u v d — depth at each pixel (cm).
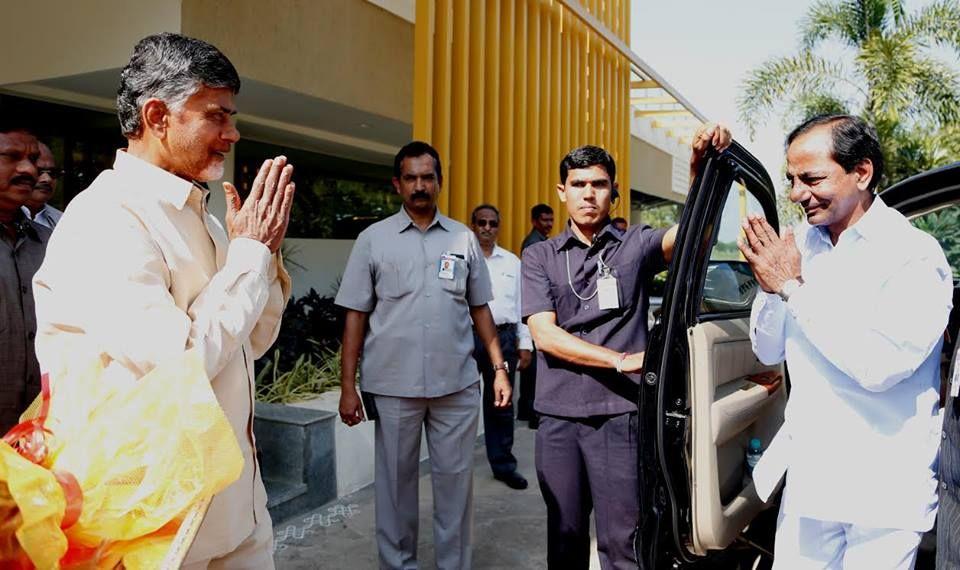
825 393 194
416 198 294
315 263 795
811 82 1234
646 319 255
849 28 1216
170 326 139
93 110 595
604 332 248
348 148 779
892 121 1167
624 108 834
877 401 187
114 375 140
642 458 208
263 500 177
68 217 147
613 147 801
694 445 210
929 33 1176
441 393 290
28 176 226
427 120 468
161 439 126
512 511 397
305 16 498
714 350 222
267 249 159
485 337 319
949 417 175
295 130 677
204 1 423
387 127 673
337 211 892
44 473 120
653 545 207
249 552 170
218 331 145
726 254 241
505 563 333
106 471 124
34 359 231
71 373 138
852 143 187
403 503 295
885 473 186
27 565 116
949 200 264
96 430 128
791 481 200
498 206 573
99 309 137
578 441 248
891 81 1158
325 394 475
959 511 164
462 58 512
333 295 805
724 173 223
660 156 1309
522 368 457
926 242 186
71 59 470
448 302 294
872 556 190
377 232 299
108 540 125
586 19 667
